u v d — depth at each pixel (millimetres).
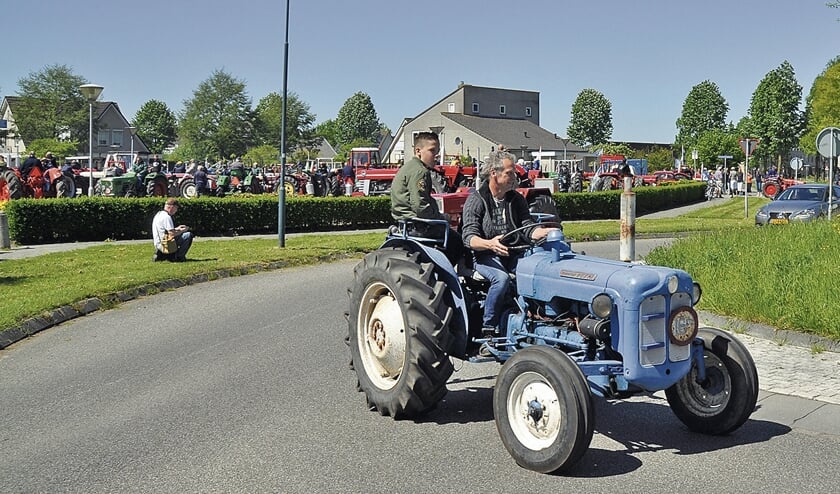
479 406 7027
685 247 14617
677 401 6297
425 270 6551
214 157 95938
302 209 26156
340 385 7734
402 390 6406
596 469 5488
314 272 16125
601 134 142250
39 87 81688
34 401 7312
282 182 18859
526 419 5527
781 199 25531
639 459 5680
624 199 15227
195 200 23750
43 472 5562
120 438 6242
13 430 6500
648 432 6285
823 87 43062
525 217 6598
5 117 84688
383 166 38844
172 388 7656
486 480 5297
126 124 87812
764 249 13328
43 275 14070
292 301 12570
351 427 6453
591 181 44969
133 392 7543
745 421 6055
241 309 11891
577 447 5184
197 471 5520
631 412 6828
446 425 6488
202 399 7277
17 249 19125
